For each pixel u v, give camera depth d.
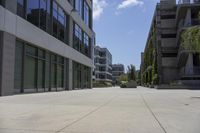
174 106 13.38
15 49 23.02
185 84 47.66
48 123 8.06
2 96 20.02
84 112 10.73
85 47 52.16
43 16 29.52
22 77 24.25
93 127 7.47
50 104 14.09
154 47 67.81
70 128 7.30
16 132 6.71
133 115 9.92
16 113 10.23
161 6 63.25
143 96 22.36
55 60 34.22
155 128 7.37
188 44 21.88
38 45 27.41
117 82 154.50
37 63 27.91
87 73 54.59
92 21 58.25
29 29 25.22
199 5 52.59
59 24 35.75
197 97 20.83
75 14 43.38
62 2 36.25
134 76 112.44
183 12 55.31
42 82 29.56
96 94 25.92
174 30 62.16
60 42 35.25
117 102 15.76
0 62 20.34
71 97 20.41
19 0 23.75
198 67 49.12
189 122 8.41
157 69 62.47
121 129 7.20
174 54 61.31
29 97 19.53
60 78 36.56
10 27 21.53
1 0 20.86
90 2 56.34
